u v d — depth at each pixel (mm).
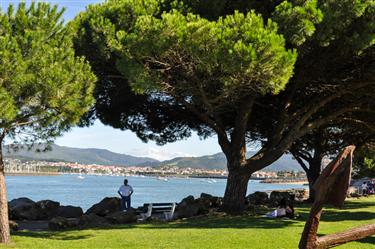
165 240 12469
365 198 33969
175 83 15906
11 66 10062
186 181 191000
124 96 20469
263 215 18781
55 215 20172
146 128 23578
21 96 10758
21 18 10844
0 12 10727
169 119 22906
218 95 16516
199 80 15164
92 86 11688
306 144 29312
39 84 10414
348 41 15289
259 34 12695
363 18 15094
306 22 14031
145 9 16328
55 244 11898
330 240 4469
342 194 4125
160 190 87375
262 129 24234
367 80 17938
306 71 17859
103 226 16219
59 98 10828
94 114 22156
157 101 21703
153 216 20062
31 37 10562
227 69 12984
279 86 13516
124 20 16016
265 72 13000
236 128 19547
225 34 13070
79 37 16516
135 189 90750
